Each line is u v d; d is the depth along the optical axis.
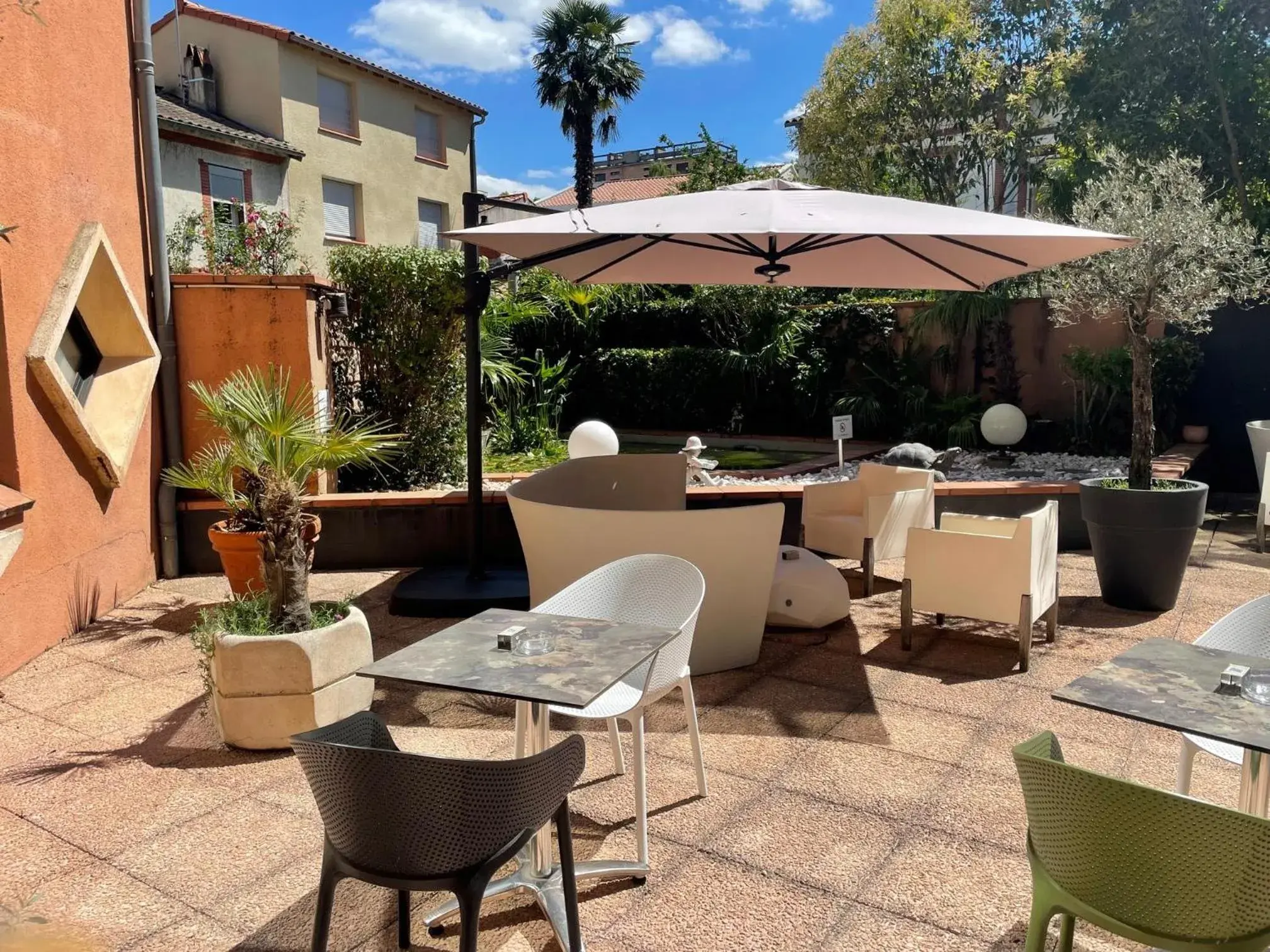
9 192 4.33
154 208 5.99
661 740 3.65
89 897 2.59
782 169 19.66
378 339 8.01
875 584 6.05
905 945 2.36
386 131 19.98
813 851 2.81
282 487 3.63
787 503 6.88
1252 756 2.17
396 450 7.88
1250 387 10.06
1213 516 8.41
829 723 3.79
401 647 4.77
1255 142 11.02
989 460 11.08
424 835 1.82
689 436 14.56
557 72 24.44
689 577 3.12
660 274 6.43
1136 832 1.62
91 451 5.03
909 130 16.69
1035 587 4.45
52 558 4.73
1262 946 1.57
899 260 5.82
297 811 3.09
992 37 15.66
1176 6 10.98
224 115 17.80
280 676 3.48
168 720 3.84
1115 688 2.08
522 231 4.01
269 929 2.46
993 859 2.76
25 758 3.48
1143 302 5.29
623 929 2.42
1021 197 17.28
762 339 14.46
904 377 12.99
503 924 2.49
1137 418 5.41
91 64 5.22
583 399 15.81
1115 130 11.78
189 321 6.31
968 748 3.54
